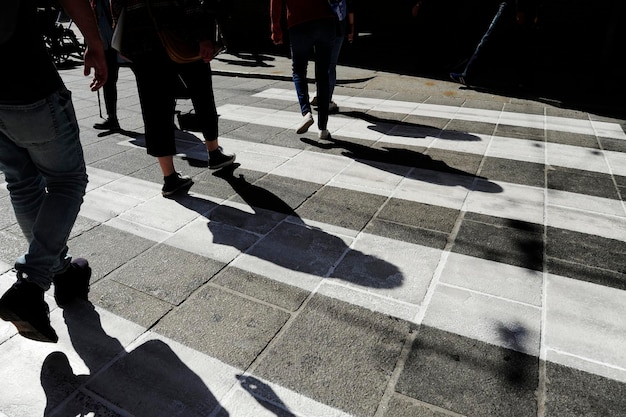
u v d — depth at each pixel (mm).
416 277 2730
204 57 3414
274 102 6707
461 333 2299
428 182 3996
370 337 2273
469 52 9570
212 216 3445
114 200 3701
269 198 3717
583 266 2834
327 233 3203
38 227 2061
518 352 2180
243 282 2691
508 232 3209
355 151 4711
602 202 3646
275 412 1881
